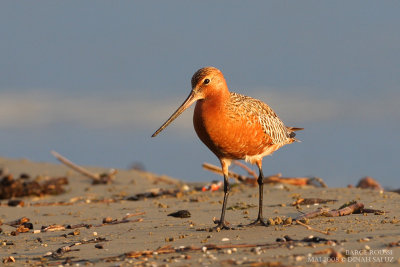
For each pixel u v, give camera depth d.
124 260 9.94
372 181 21.34
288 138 14.72
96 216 15.59
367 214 13.22
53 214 16.25
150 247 11.05
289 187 19.42
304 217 13.05
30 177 24.33
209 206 16.23
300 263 8.87
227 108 12.71
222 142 12.82
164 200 18.00
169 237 11.95
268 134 13.44
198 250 10.29
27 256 10.95
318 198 16.19
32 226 14.23
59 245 11.88
